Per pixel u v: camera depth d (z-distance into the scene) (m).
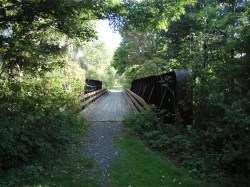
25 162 5.76
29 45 6.24
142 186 5.08
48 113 7.41
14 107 6.34
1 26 6.62
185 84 8.15
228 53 7.34
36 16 6.76
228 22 12.77
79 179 5.32
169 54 23.58
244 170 5.47
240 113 5.36
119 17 7.88
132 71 29.55
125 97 27.48
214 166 5.82
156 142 7.55
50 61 7.51
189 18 22.95
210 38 8.50
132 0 7.90
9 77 6.93
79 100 12.80
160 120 9.16
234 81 6.59
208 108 7.14
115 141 8.34
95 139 8.62
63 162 6.26
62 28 7.14
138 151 7.21
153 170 5.85
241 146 5.22
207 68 7.69
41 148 6.12
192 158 6.29
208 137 6.65
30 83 7.50
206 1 21.42
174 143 7.18
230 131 5.85
